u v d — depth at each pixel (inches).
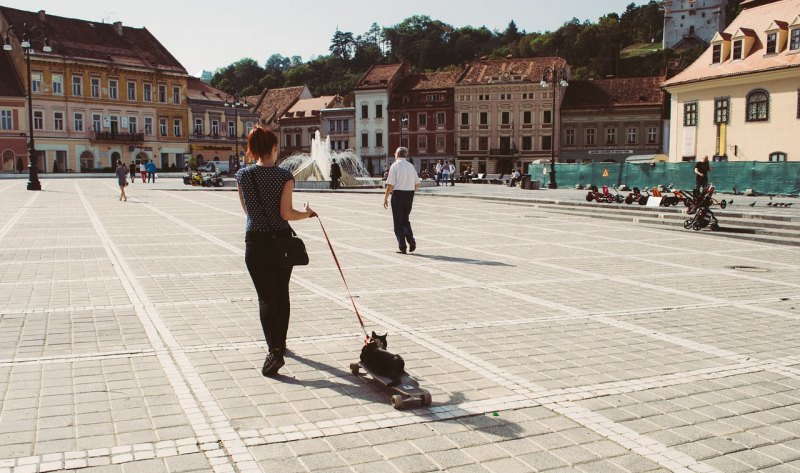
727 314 326.3
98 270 431.5
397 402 194.5
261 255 225.3
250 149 230.7
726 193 1304.1
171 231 668.7
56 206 1003.3
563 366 239.1
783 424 189.2
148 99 3157.0
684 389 216.8
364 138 3412.9
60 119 2861.7
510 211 983.6
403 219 527.2
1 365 231.5
